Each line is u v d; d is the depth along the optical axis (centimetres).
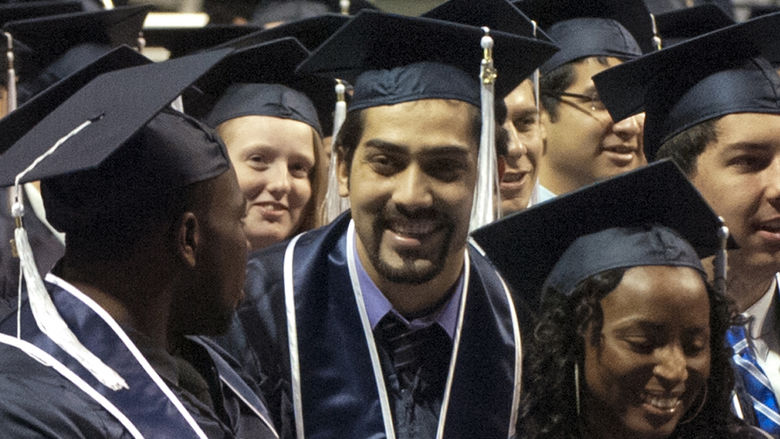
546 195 422
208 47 536
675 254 269
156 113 237
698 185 332
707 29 460
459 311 307
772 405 330
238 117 396
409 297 300
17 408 218
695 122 332
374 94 290
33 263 236
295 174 399
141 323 242
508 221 289
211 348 293
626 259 269
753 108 323
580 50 411
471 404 305
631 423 264
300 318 305
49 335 231
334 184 332
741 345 336
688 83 337
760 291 338
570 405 272
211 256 249
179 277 247
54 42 452
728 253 329
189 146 248
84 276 241
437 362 306
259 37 457
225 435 245
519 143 380
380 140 282
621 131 405
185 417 235
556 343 274
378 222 284
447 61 296
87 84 277
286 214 394
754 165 324
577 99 410
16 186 236
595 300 268
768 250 325
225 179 254
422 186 280
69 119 257
